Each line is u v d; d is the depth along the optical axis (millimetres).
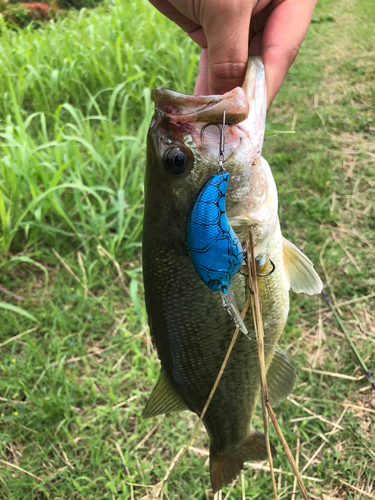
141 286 594
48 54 989
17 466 460
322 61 948
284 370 331
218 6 244
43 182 629
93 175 682
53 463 465
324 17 1146
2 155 743
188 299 246
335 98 834
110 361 532
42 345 550
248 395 301
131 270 598
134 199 642
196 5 259
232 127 223
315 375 495
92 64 917
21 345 552
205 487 436
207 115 214
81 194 686
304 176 678
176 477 443
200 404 293
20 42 1055
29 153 615
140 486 441
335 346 513
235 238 208
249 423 327
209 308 248
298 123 784
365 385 481
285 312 283
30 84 894
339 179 675
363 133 750
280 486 429
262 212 238
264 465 442
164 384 301
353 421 457
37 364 530
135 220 656
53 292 597
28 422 483
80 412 499
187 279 241
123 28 1026
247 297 246
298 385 490
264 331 276
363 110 790
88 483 449
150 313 267
